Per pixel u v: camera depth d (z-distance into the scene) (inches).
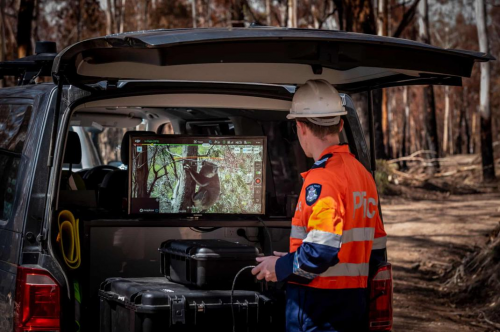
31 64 191.2
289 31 122.6
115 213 159.9
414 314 315.3
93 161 321.7
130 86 146.1
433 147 1183.6
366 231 126.0
